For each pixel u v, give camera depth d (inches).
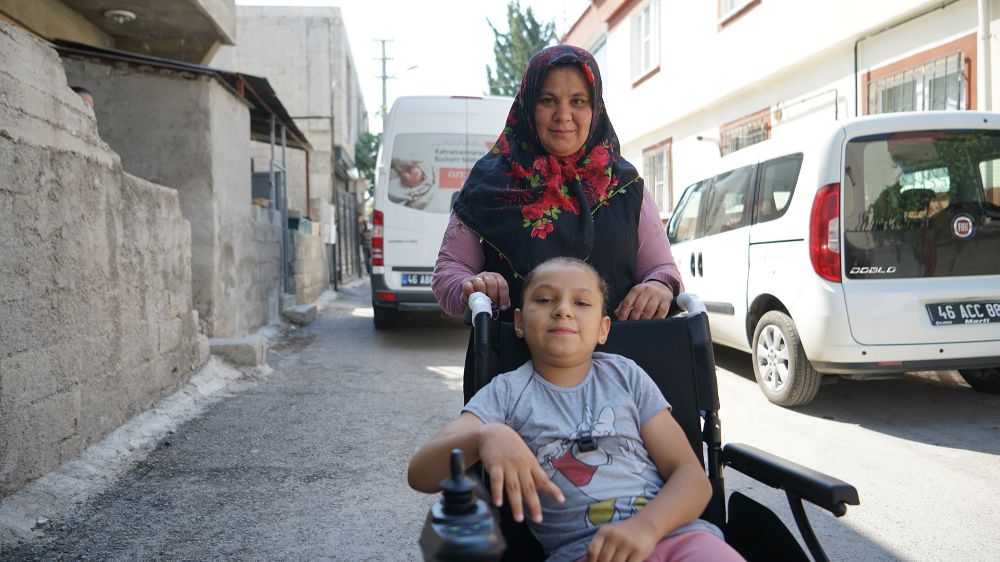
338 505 143.0
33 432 137.5
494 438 66.4
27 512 128.4
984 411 204.7
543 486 65.1
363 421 203.6
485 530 49.0
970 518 134.6
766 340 217.3
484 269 100.7
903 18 315.6
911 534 128.6
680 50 514.6
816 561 72.4
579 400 81.0
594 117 95.5
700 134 504.4
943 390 230.4
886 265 186.7
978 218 190.2
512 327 89.0
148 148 275.1
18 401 132.0
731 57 445.4
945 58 297.6
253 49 822.5
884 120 190.4
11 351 129.5
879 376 190.5
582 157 97.7
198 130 277.1
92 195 163.3
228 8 363.9
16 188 132.2
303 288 511.8
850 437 182.5
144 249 195.9
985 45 276.5
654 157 587.5
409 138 353.4
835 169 188.4
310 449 177.8
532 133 97.2
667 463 79.0
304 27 819.4
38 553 118.6
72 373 153.0
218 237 286.7
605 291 85.8
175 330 220.7
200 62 375.6
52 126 146.5
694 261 264.4
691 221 277.1
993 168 193.2
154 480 154.7
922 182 190.7
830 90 367.6
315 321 446.0
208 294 283.1
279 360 302.0
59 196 147.8
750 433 186.1
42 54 144.2
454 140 354.9
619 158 100.6
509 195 95.3
